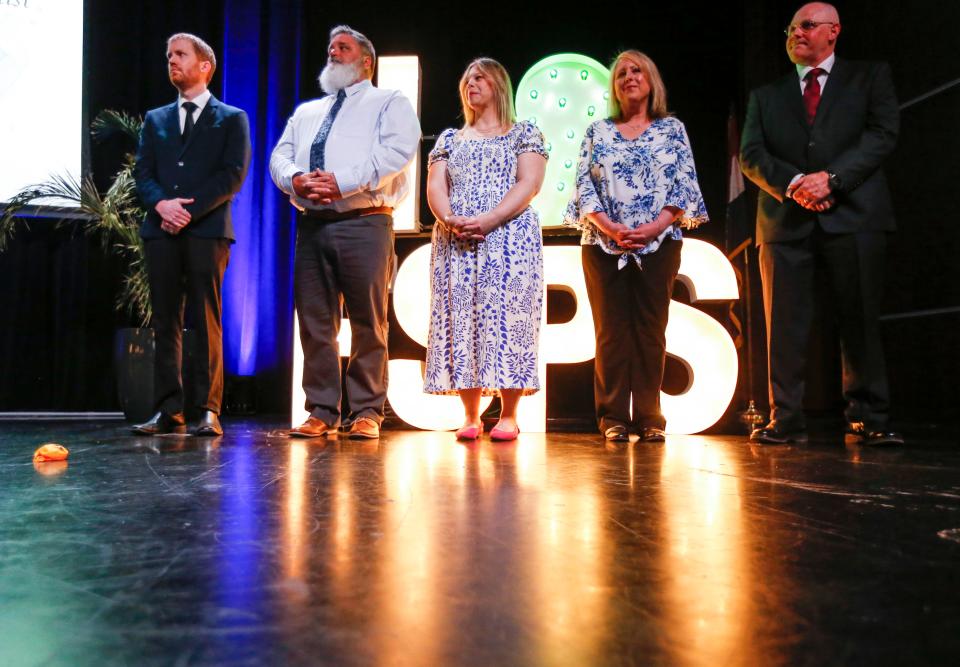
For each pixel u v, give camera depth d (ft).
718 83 15.20
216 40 15.02
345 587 2.45
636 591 2.42
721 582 2.52
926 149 11.94
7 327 13.35
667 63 15.30
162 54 14.44
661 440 7.92
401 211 10.45
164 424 8.93
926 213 11.94
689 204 8.01
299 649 1.90
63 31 13.28
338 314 8.62
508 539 3.18
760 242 8.16
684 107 15.28
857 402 7.72
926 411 11.93
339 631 2.03
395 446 7.36
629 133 8.39
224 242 8.66
